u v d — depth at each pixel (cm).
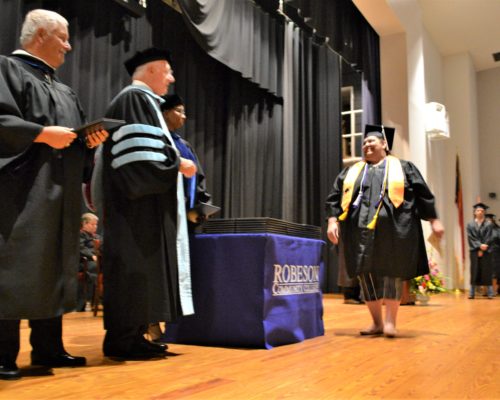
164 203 281
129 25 647
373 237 370
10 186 212
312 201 977
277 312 322
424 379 220
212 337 318
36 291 211
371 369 242
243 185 841
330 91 1027
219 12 727
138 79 301
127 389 195
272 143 902
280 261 327
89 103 578
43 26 239
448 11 1140
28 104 225
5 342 215
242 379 216
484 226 996
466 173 1342
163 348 292
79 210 236
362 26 1028
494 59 1420
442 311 611
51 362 246
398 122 1041
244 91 853
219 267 322
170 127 335
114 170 273
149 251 271
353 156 1088
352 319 510
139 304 265
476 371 238
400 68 1047
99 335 378
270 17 907
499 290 1201
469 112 1356
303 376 224
